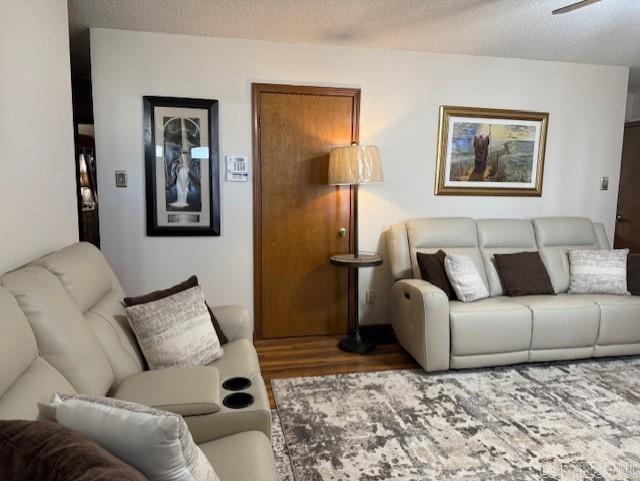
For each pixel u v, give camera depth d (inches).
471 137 151.6
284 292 144.9
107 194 129.0
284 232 142.8
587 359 126.6
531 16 113.3
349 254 143.9
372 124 144.5
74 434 30.2
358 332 138.2
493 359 117.1
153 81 128.3
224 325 91.9
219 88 132.7
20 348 43.6
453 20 116.6
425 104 146.9
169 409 55.9
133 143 129.0
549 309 118.6
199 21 118.3
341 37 130.6
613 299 125.6
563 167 161.3
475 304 119.0
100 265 76.5
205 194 135.2
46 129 77.6
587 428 89.9
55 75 82.4
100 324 67.0
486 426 90.1
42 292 52.8
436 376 114.7
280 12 111.7
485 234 143.6
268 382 111.0
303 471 75.1
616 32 125.4
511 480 73.4
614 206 167.9
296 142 140.3
